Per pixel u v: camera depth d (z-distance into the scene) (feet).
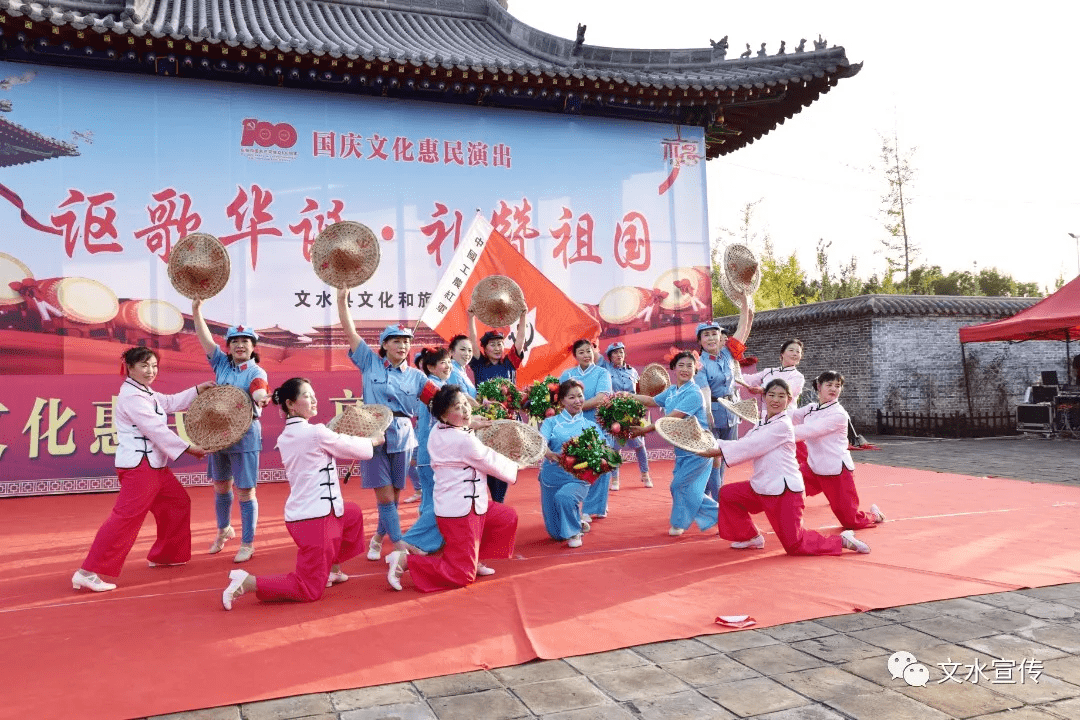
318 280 33.99
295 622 13.70
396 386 18.83
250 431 18.71
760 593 14.88
